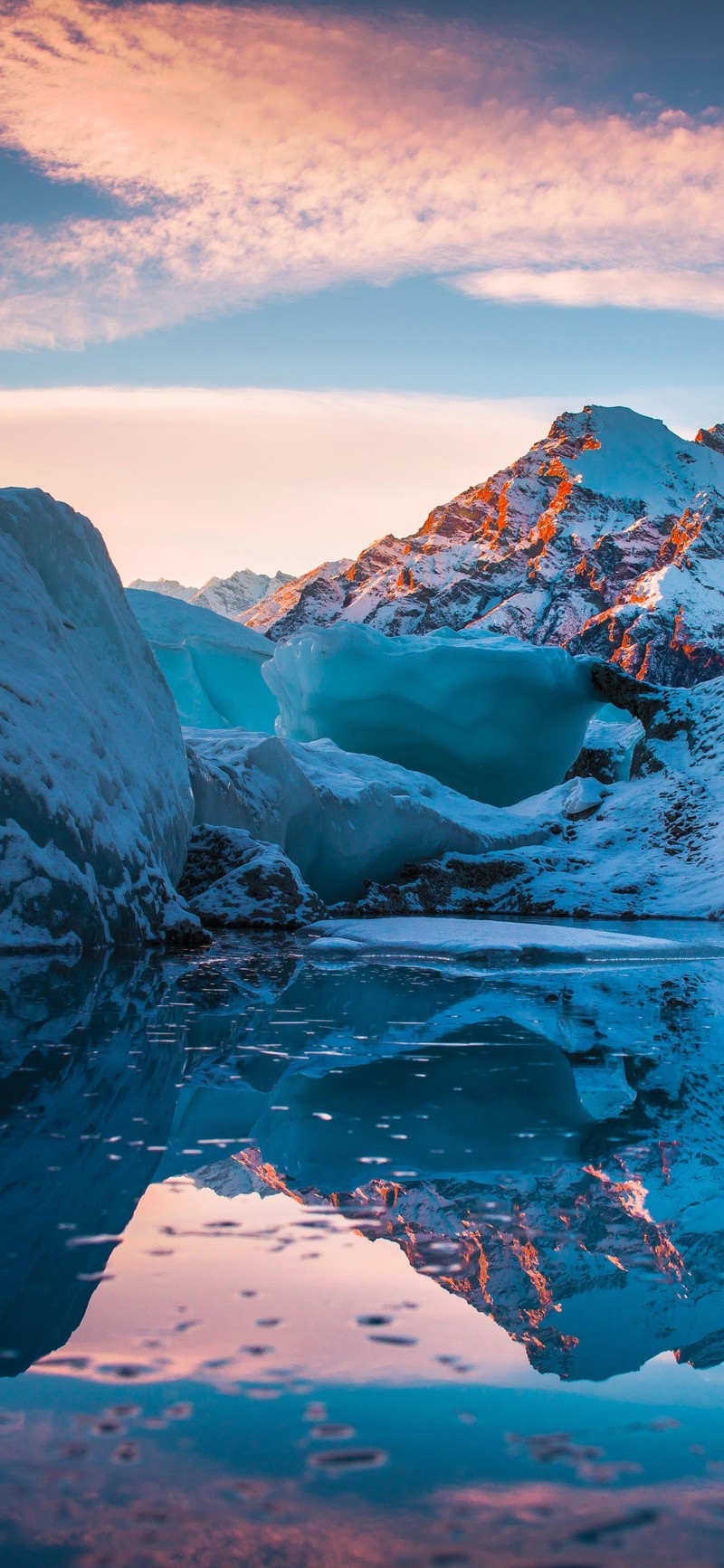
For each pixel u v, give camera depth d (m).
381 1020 3.84
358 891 14.88
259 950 7.11
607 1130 2.10
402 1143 1.94
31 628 7.50
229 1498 0.74
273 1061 2.85
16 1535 0.69
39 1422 0.84
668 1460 0.80
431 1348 1.01
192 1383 0.92
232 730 15.49
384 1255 1.30
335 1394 0.90
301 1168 1.72
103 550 9.17
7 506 7.91
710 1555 0.69
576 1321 1.07
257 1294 1.14
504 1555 0.68
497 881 15.27
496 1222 1.45
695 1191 1.64
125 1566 0.65
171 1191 1.56
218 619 38.50
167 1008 3.98
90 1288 1.15
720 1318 1.09
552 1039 3.47
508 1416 0.87
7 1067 2.63
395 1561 0.66
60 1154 1.77
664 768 19.22
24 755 6.43
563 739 24.44
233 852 10.41
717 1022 4.07
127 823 7.44
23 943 6.00
